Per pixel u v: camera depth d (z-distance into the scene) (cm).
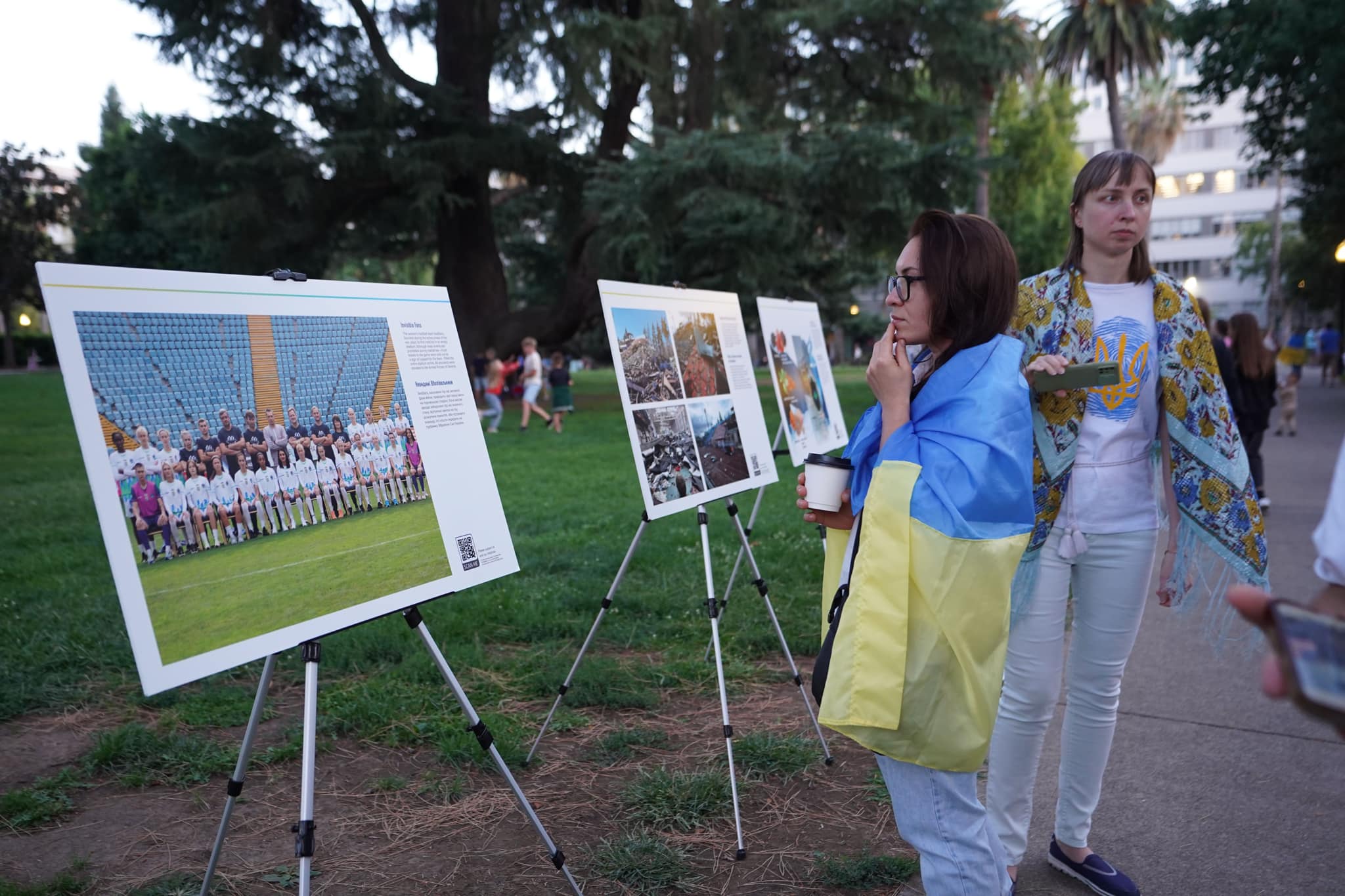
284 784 361
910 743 192
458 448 273
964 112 2469
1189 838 309
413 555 250
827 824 326
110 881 293
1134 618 270
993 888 198
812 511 227
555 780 362
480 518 273
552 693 443
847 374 4128
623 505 940
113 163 4441
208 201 2236
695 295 414
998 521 191
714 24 2180
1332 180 2095
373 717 411
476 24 2308
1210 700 428
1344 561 116
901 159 2003
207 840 320
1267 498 938
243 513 208
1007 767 271
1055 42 4066
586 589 604
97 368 184
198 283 209
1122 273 270
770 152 2017
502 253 3244
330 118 2158
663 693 448
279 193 2172
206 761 372
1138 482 265
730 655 490
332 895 285
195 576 195
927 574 188
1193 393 262
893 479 193
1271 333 1950
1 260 4891
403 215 2453
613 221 2092
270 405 220
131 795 353
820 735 370
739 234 2016
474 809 339
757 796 347
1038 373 249
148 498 188
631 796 341
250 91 2075
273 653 207
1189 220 8319
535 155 2261
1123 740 388
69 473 1268
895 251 2292
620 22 1919
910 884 285
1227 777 353
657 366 371
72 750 389
